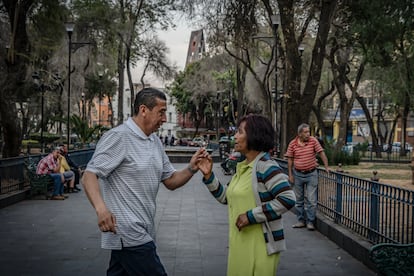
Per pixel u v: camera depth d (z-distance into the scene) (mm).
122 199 3559
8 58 15852
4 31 19031
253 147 3564
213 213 11156
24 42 16000
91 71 39156
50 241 7992
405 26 17328
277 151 21969
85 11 28047
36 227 9242
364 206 7109
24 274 6066
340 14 19062
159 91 3783
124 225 3521
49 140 42094
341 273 6176
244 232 3512
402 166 25750
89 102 52625
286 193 3416
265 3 19359
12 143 16719
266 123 3590
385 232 6273
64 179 14203
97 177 3488
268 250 3451
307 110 15266
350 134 68812
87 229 9055
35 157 14859
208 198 13891
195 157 3916
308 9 19844
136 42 37125
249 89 42188
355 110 67688
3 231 8844
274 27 19453
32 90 22047
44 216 10539
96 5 25125
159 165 3725
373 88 46000
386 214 6254
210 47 25891
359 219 7328
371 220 6793
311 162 9023
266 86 32156
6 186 12492
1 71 17719
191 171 3916
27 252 7223
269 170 3482
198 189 16281
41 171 13234
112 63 40031
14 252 7223
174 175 3932
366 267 6445
